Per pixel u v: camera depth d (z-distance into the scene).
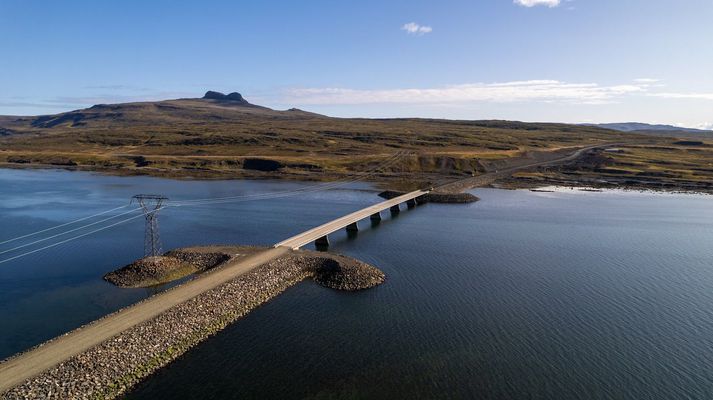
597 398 45.69
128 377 45.91
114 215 126.62
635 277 80.31
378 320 61.78
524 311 65.44
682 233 114.06
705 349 55.25
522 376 49.22
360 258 90.00
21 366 43.56
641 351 54.62
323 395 45.28
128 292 70.44
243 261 77.19
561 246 100.69
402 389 46.66
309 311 64.19
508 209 147.75
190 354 51.88
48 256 87.94
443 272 81.94
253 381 47.06
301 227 115.12
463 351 54.12
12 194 161.25
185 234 106.00
